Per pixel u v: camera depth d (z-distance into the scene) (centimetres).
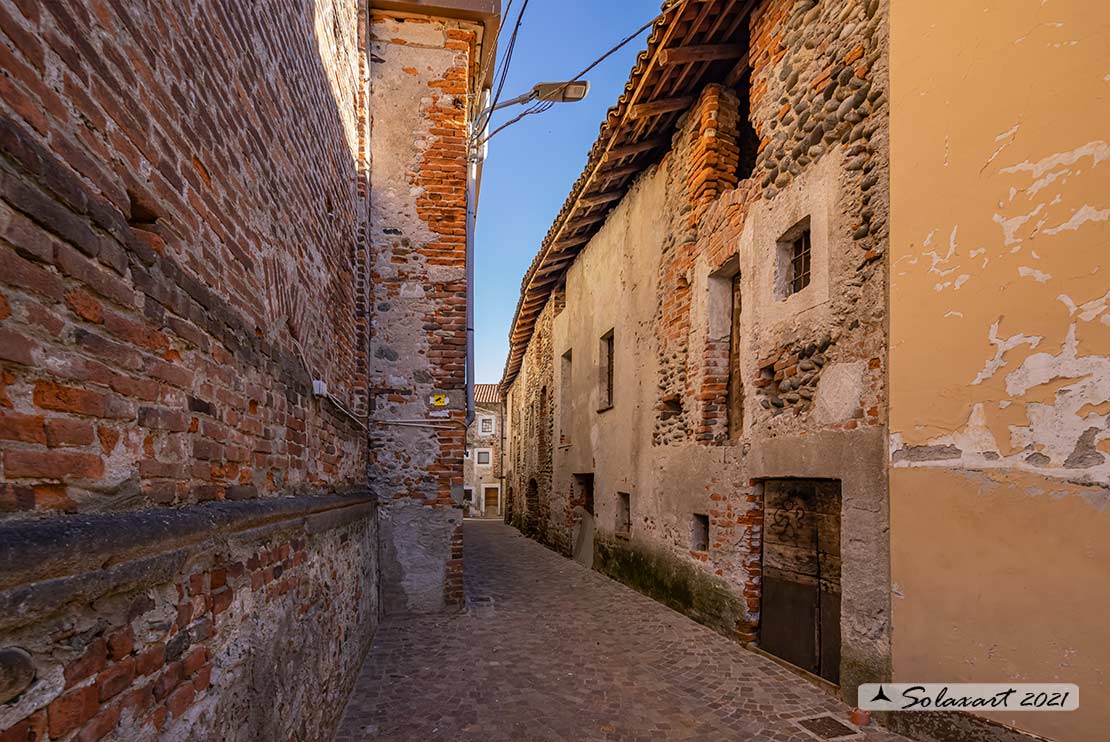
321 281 401
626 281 880
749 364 539
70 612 114
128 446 143
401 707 385
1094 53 275
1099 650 264
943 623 329
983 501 312
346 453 480
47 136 116
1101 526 265
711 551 589
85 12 130
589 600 714
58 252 118
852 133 416
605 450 941
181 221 179
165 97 170
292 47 320
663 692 416
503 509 2583
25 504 108
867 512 384
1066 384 280
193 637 166
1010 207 306
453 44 681
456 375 646
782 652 483
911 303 357
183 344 174
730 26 578
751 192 546
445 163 665
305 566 293
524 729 356
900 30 375
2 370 103
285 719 250
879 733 355
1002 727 298
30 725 101
